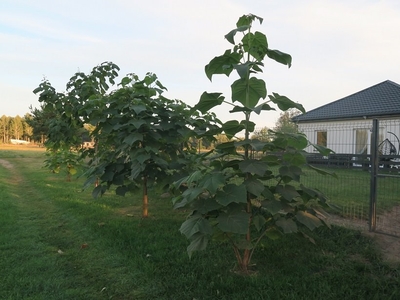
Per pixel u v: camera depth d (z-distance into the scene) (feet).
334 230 13.64
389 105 38.88
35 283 9.71
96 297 8.96
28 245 13.12
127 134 14.79
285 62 9.51
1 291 9.21
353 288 8.98
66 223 16.67
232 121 9.36
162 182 15.62
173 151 16.70
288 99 9.11
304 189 9.77
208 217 9.57
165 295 8.90
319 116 44.06
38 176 38.37
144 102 15.70
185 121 15.88
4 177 38.65
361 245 12.21
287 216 10.16
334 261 10.84
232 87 9.46
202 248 8.27
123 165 15.46
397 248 11.83
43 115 54.24
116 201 22.29
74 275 10.40
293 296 8.48
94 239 13.92
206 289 9.09
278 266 10.71
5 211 18.79
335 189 17.78
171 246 12.67
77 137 23.95
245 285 9.20
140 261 11.17
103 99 16.46
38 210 19.84
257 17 9.50
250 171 8.46
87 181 15.11
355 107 43.06
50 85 22.84
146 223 16.33
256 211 10.78
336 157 17.40
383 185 17.19
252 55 9.64
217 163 9.73
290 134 9.43
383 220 15.02
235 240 11.38
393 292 8.45
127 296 8.96
